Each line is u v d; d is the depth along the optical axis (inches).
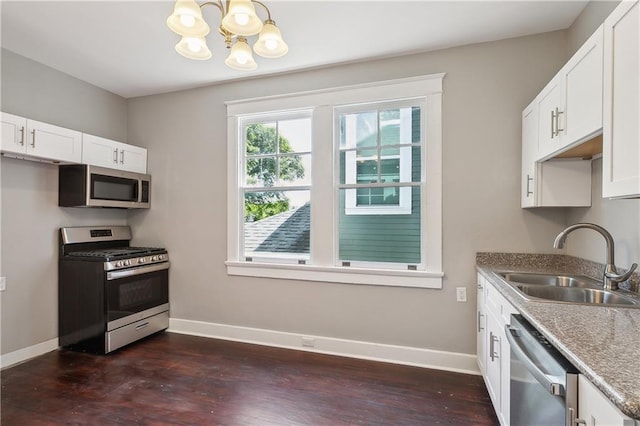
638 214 63.2
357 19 88.5
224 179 131.0
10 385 93.0
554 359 41.2
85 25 92.0
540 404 46.1
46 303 116.1
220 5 66.8
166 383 94.2
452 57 103.4
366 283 111.1
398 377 97.7
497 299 73.5
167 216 139.5
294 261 121.6
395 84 107.7
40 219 114.5
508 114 98.7
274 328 123.0
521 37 97.7
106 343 112.7
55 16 87.7
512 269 92.0
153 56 109.6
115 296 115.7
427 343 105.6
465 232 102.0
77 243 123.9
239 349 118.6
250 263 125.0
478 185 101.0
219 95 131.7
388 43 101.0
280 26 91.7
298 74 120.3
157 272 133.0
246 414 79.7
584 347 38.1
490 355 80.0
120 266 116.9
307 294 118.7
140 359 110.3
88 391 89.8
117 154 128.9
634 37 44.5
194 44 69.9
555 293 71.5
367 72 112.2
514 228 98.1
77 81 126.6
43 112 115.4
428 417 78.2
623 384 29.5
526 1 81.2
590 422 34.0
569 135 64.6
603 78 52.1
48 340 116.4
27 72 110.9
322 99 116.2
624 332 43.1
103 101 136.6
